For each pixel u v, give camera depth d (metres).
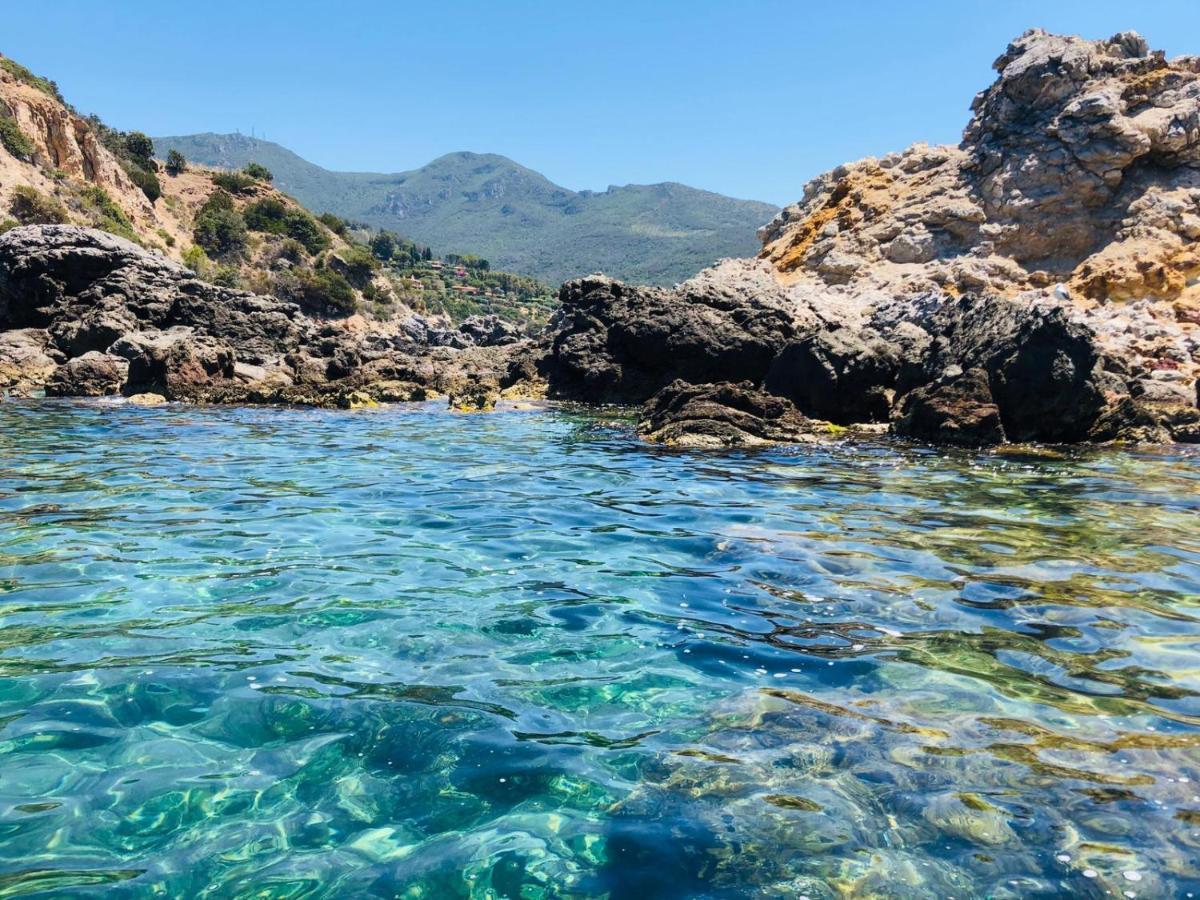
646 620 5.97
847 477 12.23
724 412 16.95
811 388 18.95
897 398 18.69
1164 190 27.48
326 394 24.92
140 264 34.28
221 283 78.12
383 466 13.13
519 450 15.24
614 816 3.51
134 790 3.64
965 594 6.60
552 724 4.34
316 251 103.56
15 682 4.73
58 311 32.56
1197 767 3.92
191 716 4.35
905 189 33.34
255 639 5.47
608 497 10.62
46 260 33.03
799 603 6.38
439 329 84.56
